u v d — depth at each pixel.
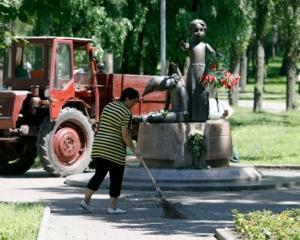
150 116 22.81
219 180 21.59
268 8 49.19
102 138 16.16
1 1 13.39
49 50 25.34
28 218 14.45
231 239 11.80
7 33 15.12
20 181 23.69
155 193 20.12
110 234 13.22
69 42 25.66
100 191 20.70
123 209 16.81
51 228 13.91
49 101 25.02
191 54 23.05
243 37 42.38
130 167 22.36
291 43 50.84
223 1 41.03
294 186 22.14
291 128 45.25
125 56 40.91
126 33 37.78
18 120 25.53
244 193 20.34
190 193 20.31
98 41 36.97
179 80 22.92
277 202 18.28
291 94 61.44
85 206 16.33
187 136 22.41
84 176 23.19
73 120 25.36
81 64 26.52
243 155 31.44
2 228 13.06
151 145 22.55
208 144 22.58
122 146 16.22
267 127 45.91
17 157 26.42
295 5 48.78
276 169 26.83
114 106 16.25
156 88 23.02
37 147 24.92
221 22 41.12
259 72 58.50
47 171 24.97
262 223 12.41
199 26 23.03
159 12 40.38
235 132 42.53
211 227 14.12
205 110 22.92
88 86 26.39
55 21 13.73
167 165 22.39
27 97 25.28
